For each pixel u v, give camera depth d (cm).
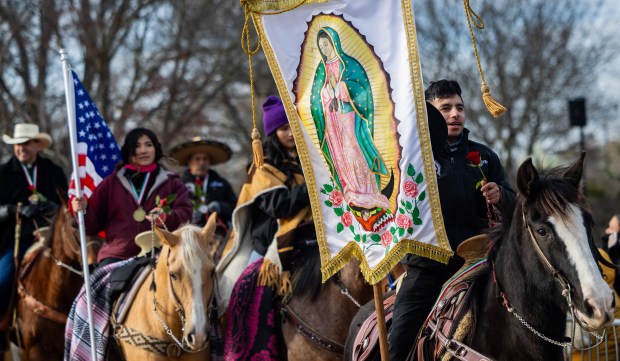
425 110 455
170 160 745
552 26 2294
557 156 2417
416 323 481
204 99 2216
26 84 1844
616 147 3391
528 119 2264
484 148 517
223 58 2175
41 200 904
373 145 470
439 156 487
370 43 472
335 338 606
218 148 1106
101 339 654
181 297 591
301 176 668
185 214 719
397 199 460
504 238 425
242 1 500
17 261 850
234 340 636
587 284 363
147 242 675
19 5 1831
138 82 2061
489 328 429
